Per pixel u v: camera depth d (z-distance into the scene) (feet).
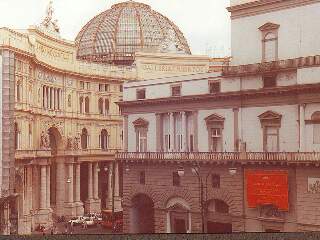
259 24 172.24
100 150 303.68
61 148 280.31
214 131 181.88
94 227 242.99
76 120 291.17
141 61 316.60
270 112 164.14
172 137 193.77
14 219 212.43
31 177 235.81
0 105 202.69
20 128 224.12
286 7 165.48
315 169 151.74
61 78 279.28
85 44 381.19
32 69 240.32
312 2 159.74
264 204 163.22
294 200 157.28
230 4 179.73
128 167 205.05
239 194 170.71
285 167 159.33
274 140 164.96
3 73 203.92
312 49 159.84
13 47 207.51
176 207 189.37
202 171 180.96
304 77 153.28
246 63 175.83
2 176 201.16
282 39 166.81
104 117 311.27
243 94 169.89
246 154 167.53
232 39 179.52
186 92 188.75
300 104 154.92
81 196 308.81
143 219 206.39
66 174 283.59
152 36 376.89
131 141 207.72
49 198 255.70
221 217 176.96
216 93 177.17
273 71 162.61
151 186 197.06
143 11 386.11
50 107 268.00
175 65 316.81
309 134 153.38
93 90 304.50
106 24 379.96
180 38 378.12
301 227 154.61
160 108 197.36
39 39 247.50
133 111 207.41
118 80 313.12
